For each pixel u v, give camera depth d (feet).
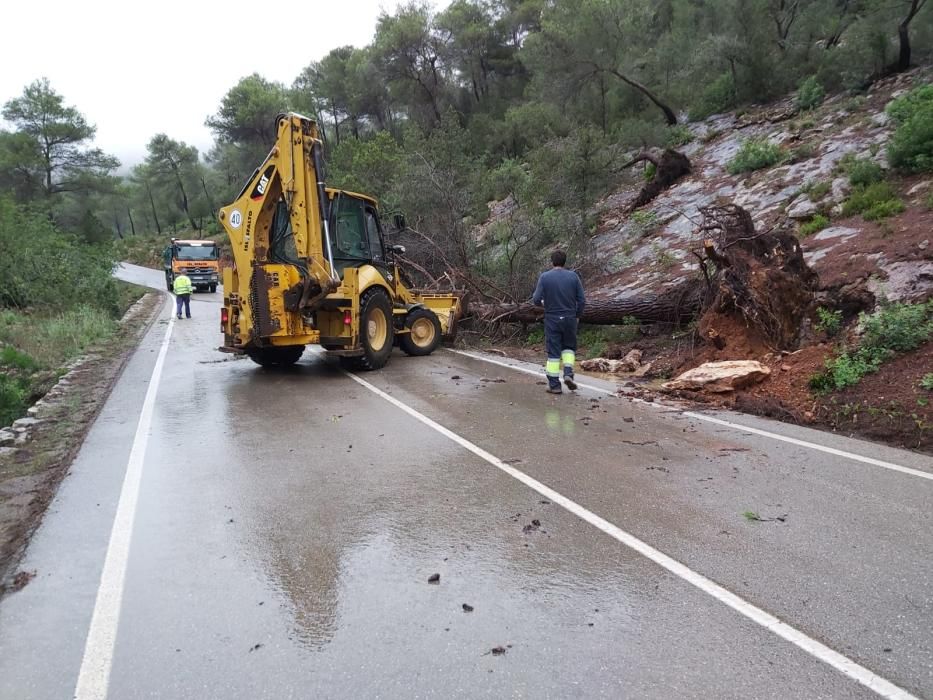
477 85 126.72
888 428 19.69
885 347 23.07
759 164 51.34
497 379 30.53
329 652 9.64
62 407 26.76
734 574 11.65
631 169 68.08
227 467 18.28
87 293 66.13
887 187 35.63
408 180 56.08
